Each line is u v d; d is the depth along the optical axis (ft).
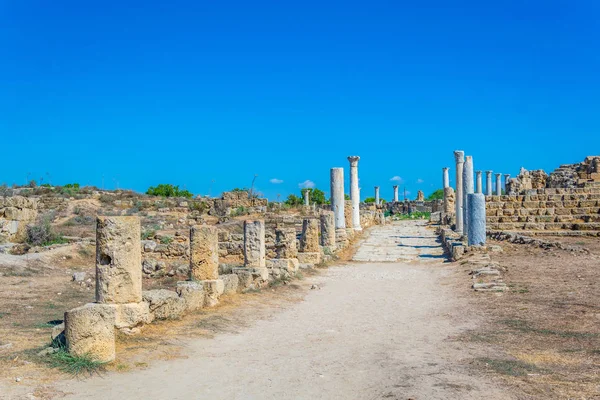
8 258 71.46
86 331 28.07
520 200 127.03
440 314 44.27
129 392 24.70
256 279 57.52
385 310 47.11
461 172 116.26
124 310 34.24
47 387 24.47
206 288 46.57
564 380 25.40
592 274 58.95
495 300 48.03
